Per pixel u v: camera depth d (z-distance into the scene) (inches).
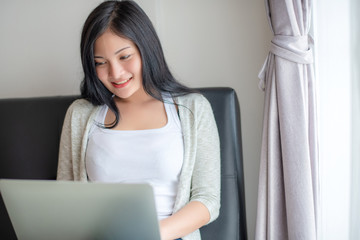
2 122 59.0
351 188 50.8
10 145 58.7
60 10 66.0
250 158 65.9
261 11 60.4
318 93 48.2
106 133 49.1
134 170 47.4
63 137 53.1
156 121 49.1
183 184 46.6
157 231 34.8
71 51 67.2
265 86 49.8
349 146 49.7
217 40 63.0
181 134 48.7
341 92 48.6
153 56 47.5
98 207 34.0
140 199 32.8
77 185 33.3
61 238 36.9
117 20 44.1
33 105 58.7
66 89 69.0
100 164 48.0
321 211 50.6
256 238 51.5
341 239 51.7
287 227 50.1
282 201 49.9
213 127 50.0
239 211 51.3
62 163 52.7
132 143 47.6
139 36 45.4
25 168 58.3
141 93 50.4
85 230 35.8
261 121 64.1
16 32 68.5
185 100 50.3
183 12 63.1
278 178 49.2
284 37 45.3
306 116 46.1
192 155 47.7
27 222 36.8
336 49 47.6
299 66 45.2
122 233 35.4
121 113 50.3
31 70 69.7
